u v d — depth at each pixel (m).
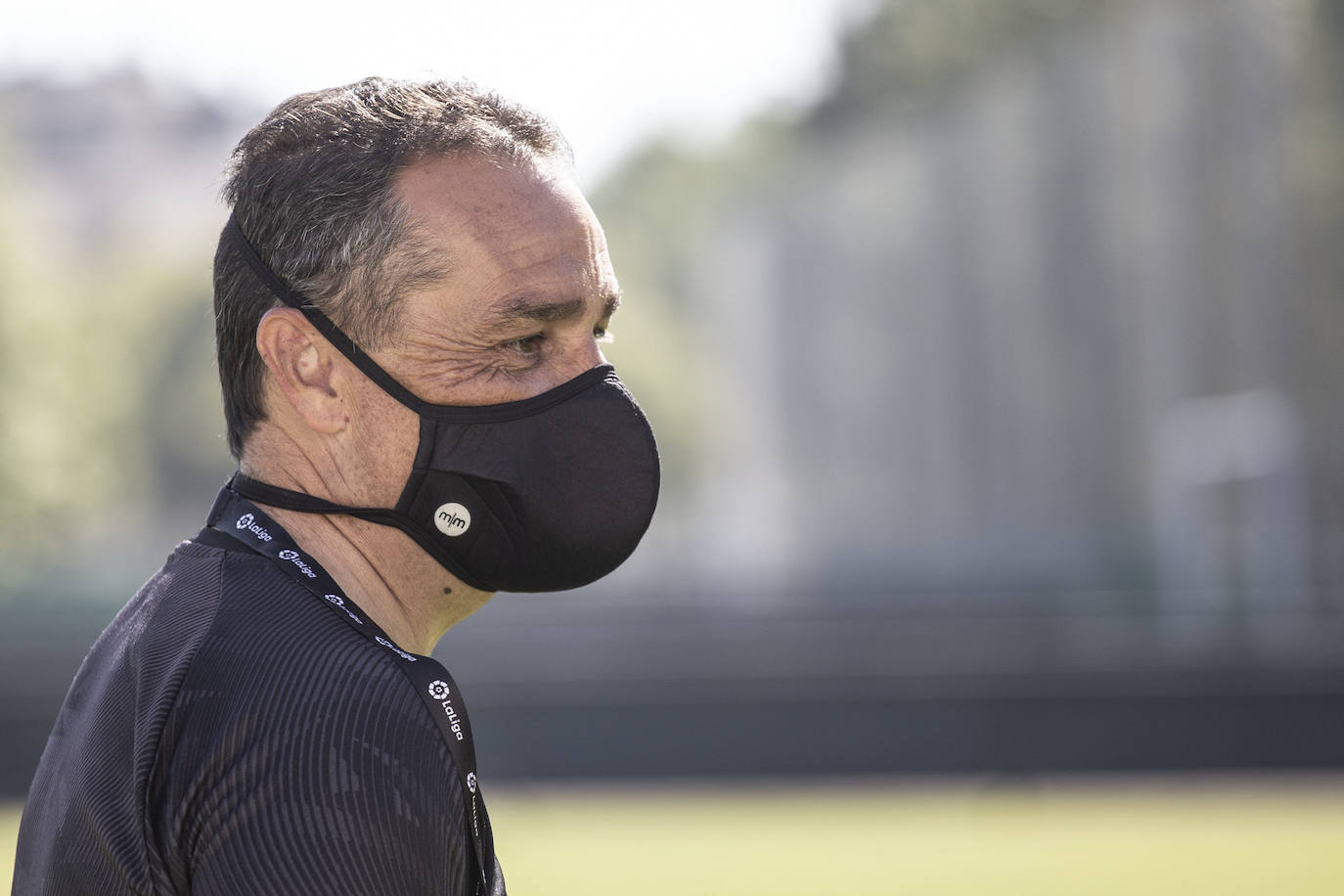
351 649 2.82
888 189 111.38
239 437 3.39
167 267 126.50
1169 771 28.92
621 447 3.27
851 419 116.88
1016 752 29.33
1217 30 80.00
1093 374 90.00
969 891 18.91
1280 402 74.31
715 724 29.80
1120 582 53.81
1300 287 75.62
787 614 43.53
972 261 101.69
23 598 42.34
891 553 60.75
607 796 29.56
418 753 2.73
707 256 138.38
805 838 24.06
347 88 3.31
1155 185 84.19
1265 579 58.81
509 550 3.27
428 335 3.17
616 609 44.06
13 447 92.19
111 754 2.93
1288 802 26.62
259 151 3.28
